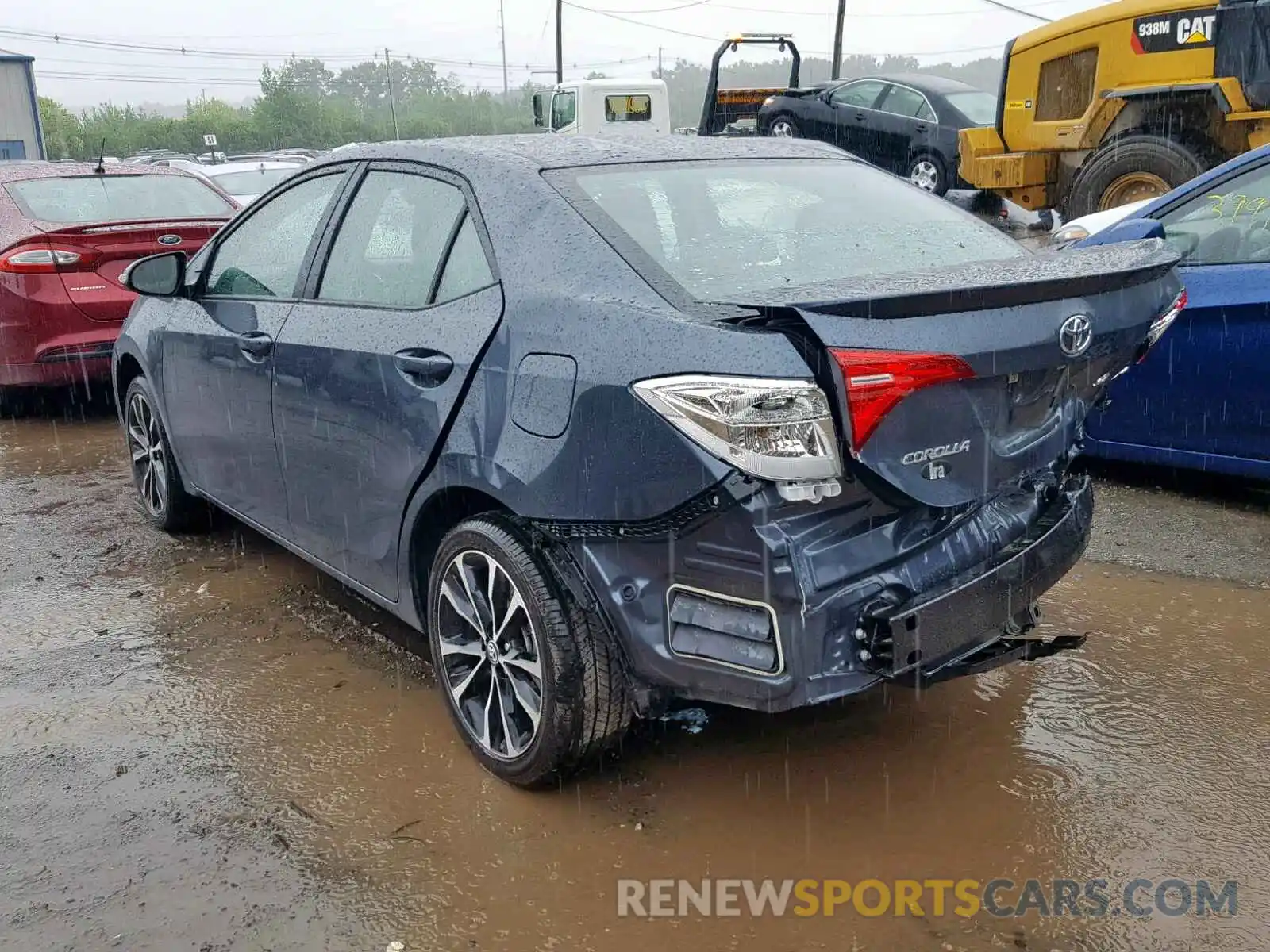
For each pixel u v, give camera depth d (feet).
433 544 11.00
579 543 9.08
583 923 8.36
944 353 7.92
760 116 51.52
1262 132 27.45
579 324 8.99
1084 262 9.29
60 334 22.75
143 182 26.89
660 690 9.32
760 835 9.31
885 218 11.11
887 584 8.36
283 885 8.85
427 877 8.91
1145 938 8.07
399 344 10.58
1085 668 11.94
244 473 13.75
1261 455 15.64
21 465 21.40
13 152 126.00
